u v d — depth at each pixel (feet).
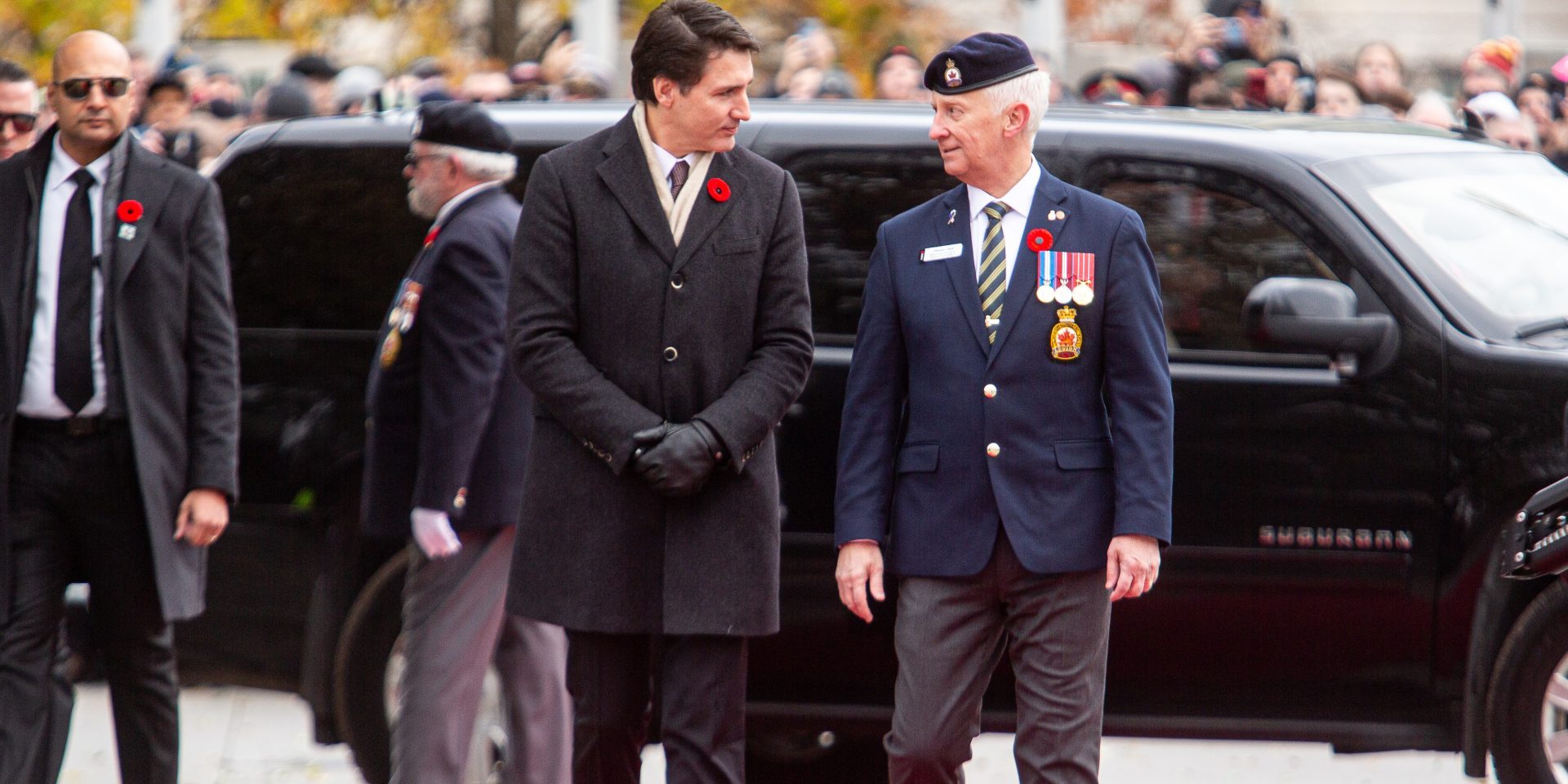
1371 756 75.31
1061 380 50.65
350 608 68.23
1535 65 228.22
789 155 66.85
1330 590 61.11
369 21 194.70
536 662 62.39
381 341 61.93
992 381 50.72
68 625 64.18
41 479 57.57
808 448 64.03
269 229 70.59
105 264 57.36
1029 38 152.46
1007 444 50.55
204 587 61.31
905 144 66.28
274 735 77.25
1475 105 107.04
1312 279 61.62
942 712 51.31
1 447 57.06
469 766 65.26
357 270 69.77
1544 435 58.85
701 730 51.06
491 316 58.13
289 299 69.92
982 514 50.80
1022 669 51.52
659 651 57.06
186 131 116.57
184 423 58.90
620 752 52.16
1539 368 59.31
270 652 69.62
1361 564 60.90
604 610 50.39
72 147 57.98
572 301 50.67
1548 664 59.36
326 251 70.08
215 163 72.54
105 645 59.88
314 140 71.26
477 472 58.85
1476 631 60.13
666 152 51.08
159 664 60.13
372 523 59.93
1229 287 63.36
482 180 59.62
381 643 67.82
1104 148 64.95
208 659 70.23
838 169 66.49
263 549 69.21
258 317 69.97
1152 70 115.24
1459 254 62.64
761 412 50.11
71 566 59.06
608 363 50.42
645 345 50.24
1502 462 59.36
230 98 129.90
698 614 50.01
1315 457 61.21
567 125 69.41
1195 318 63.31
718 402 50.08
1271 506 61.41
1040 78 50.93
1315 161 64.18
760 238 51.13
